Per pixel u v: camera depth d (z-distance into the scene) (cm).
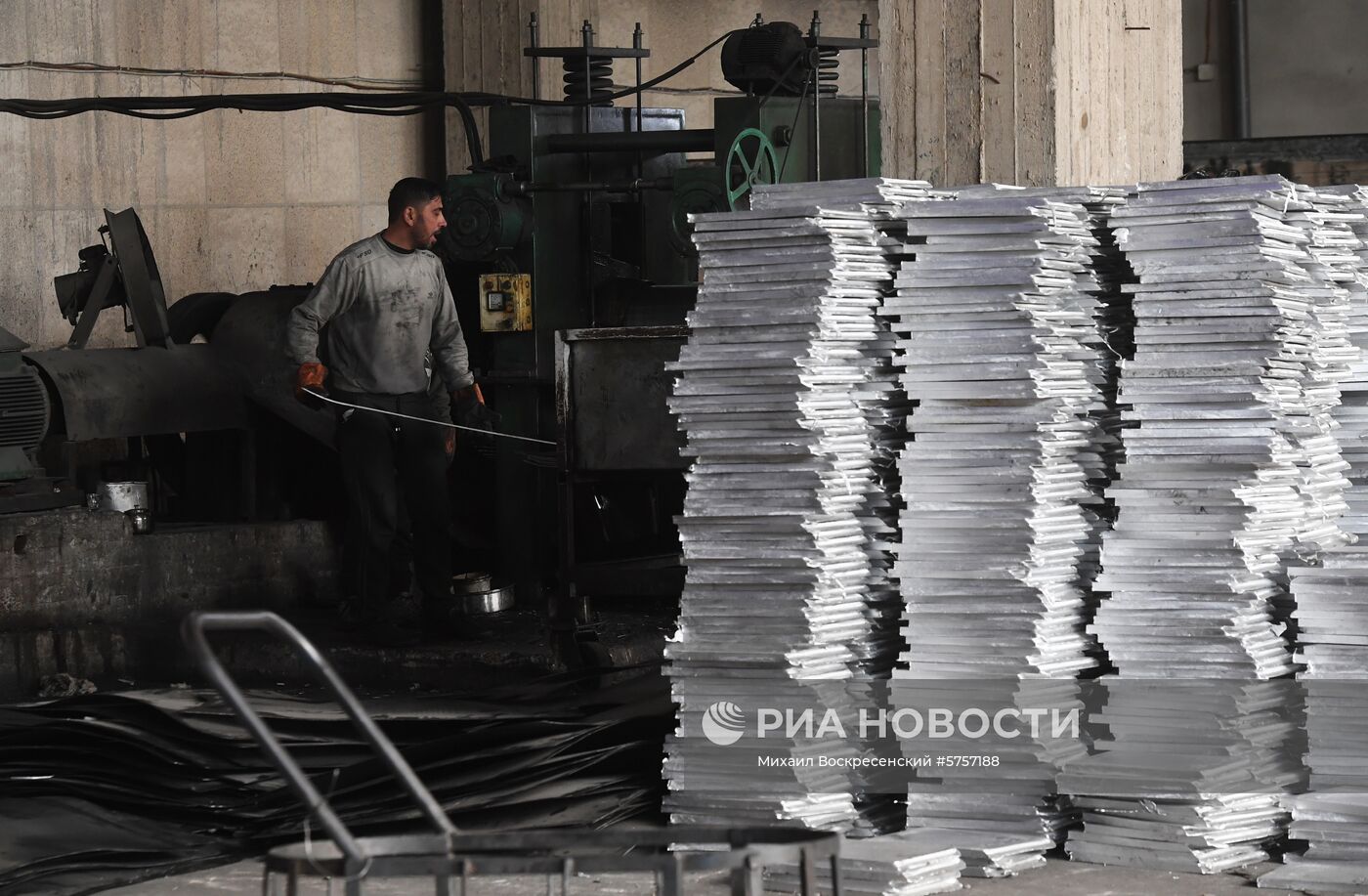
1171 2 1412
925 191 1015
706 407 961
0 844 981
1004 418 951
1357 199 1046
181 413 1730
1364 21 3175
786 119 1648
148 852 995
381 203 2473
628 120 1766
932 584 957
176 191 2277
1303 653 955
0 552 1576
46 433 1650
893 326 970
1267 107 3238
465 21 2406
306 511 1864
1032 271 947
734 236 970
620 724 1088
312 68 2397
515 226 1636
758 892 626
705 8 2808
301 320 1465
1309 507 991
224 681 566
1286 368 953
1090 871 934
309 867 601
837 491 953
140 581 1666
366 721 608
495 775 1041
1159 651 939
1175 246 958
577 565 1409
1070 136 1218
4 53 2122
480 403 1535
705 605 959
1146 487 952
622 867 604
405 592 1725
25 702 1520
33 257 2153
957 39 1230
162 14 2255
